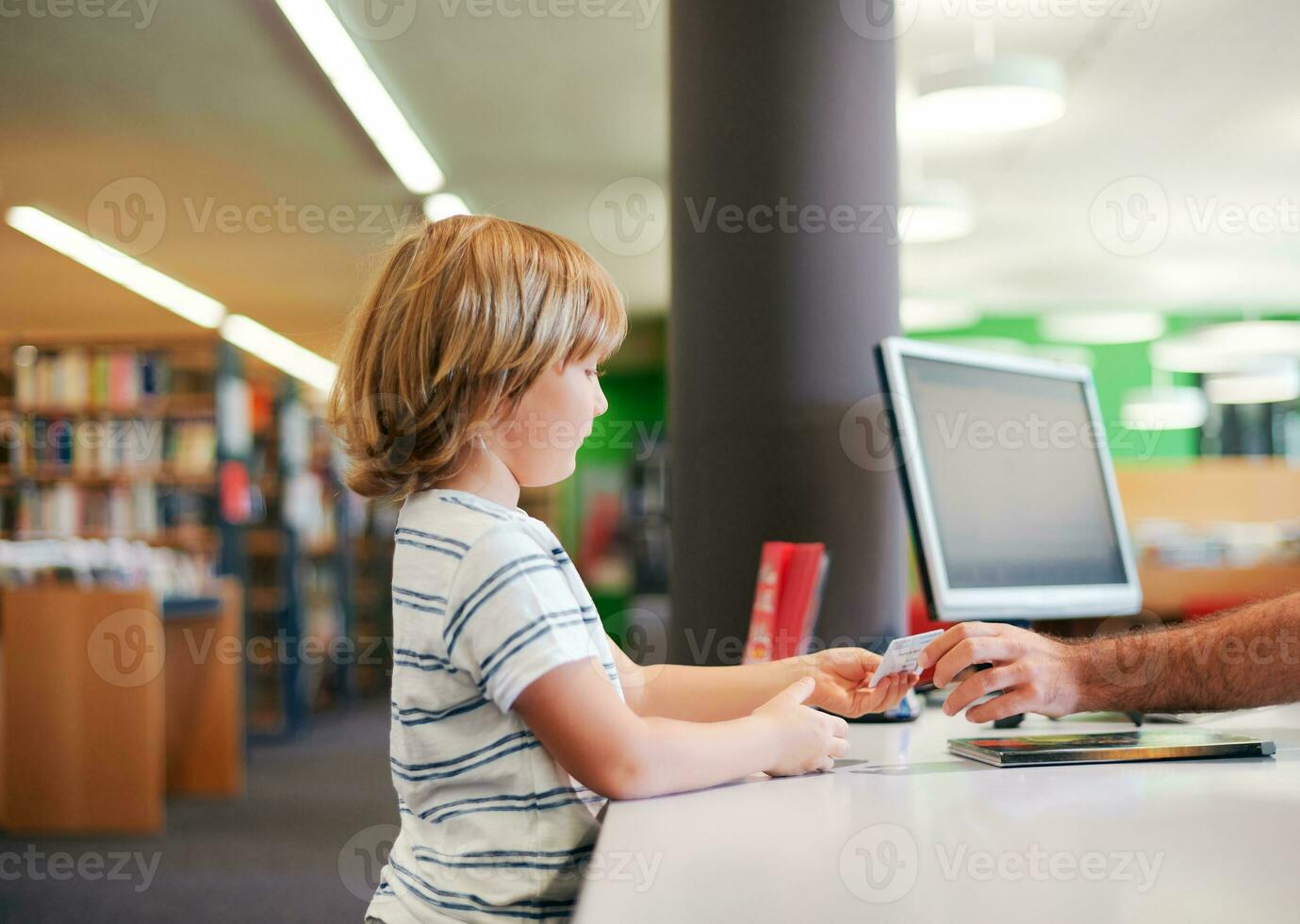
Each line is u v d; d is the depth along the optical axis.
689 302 1.58
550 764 0.75
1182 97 4.21
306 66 3.68
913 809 0.70
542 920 0.72
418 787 0.77
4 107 4.01
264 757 5.08
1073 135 4.60
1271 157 4.91
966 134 4.52
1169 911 0.49
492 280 0.82
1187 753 0.88
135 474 5.29
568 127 4.29
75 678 3.69
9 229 5.40
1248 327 5.94
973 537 1.22
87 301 6.98
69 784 3.65
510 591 0.73
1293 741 0.96
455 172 4.84
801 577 1.22
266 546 6.11
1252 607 1.02
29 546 3.98
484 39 3.49
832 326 1.52
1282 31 3.62
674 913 0.49
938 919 0.48
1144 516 5.69
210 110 4.08
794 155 1.54
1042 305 7.91
